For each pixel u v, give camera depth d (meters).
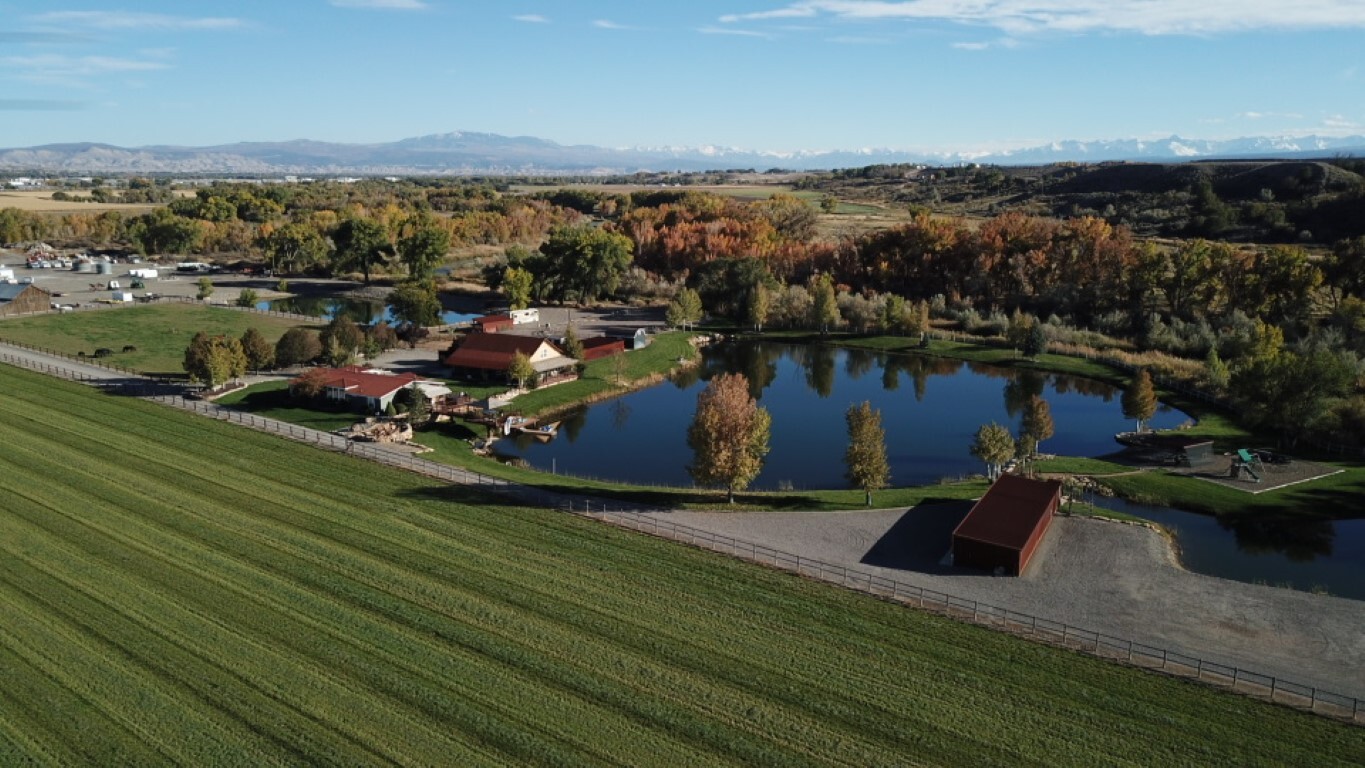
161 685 35.91
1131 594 46.19
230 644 39.12
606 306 156.00
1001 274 145.00
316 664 37.66
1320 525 58.88
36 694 35.09
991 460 65.19
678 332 131.75
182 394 86.19
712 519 56.34
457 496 59.38
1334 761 32.12
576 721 33.97
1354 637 41.53
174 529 52.22
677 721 34.09
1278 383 73.81
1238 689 36.81
